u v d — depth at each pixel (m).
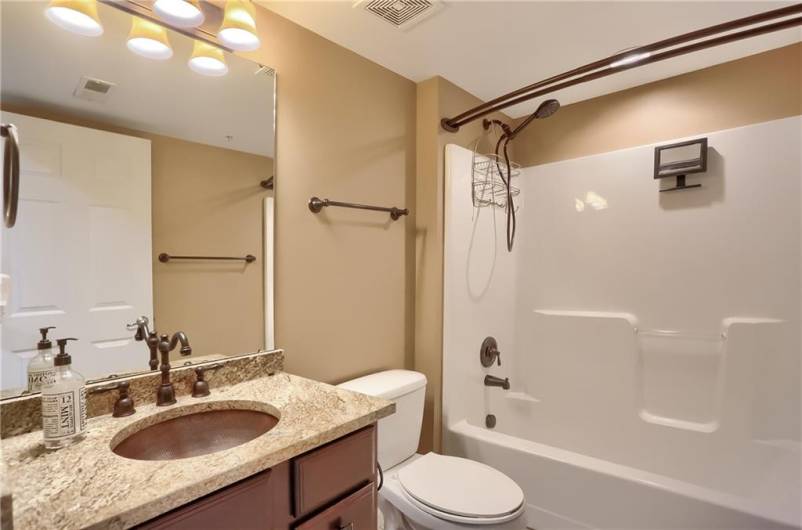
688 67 2.00
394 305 2.00
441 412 2.05
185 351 1.28
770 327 1.83
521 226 2.60
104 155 1.12
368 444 1.07
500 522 1.25
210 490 0.73
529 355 2.51
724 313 1.95
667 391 2.08
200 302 1.32
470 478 1.46
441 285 2.06
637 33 1.69
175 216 1.26
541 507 1.68
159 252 1.23
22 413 0.94
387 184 1.96
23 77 0.99
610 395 2.20
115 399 1.09
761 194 1.87
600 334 2.25
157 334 1.22
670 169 2.05
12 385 0.95
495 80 2.10
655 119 2.15
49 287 1.02
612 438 2.18
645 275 2.17
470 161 2.20
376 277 1.91
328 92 1.69
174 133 1.26
